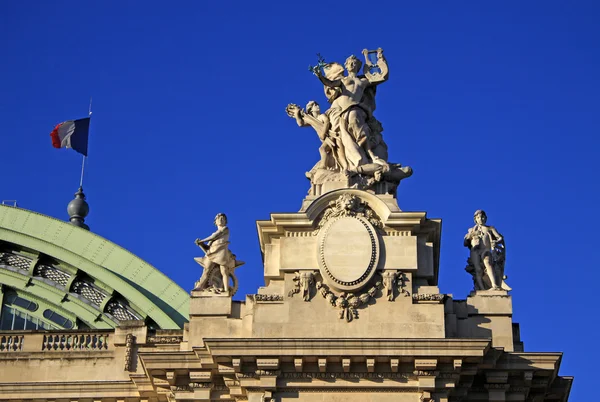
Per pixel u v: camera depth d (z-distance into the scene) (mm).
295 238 85438
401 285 84000
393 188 88438
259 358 81438
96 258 102688
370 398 81625
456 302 84875
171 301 101812
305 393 81875
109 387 86875
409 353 80938
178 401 83062
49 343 90438
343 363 81250
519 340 85438
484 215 87812
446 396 81312
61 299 101062
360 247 84625
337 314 83438
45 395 87000
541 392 84250
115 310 101250
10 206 104375
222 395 83250
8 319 101188
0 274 101938
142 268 102875
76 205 109312
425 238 85750
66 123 111938
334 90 90625
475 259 86312
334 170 89125
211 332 84875
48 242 102625
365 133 89375
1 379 88812
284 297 84125
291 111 91938
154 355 83000
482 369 82500
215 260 86750
